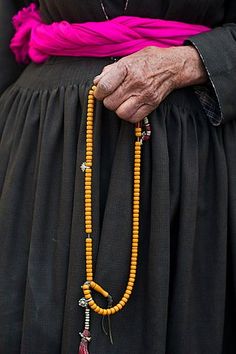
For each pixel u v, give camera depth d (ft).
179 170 2.92
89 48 2.97
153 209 2.81
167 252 2.81
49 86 3.10
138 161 2.80
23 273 3.06
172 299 2.94
